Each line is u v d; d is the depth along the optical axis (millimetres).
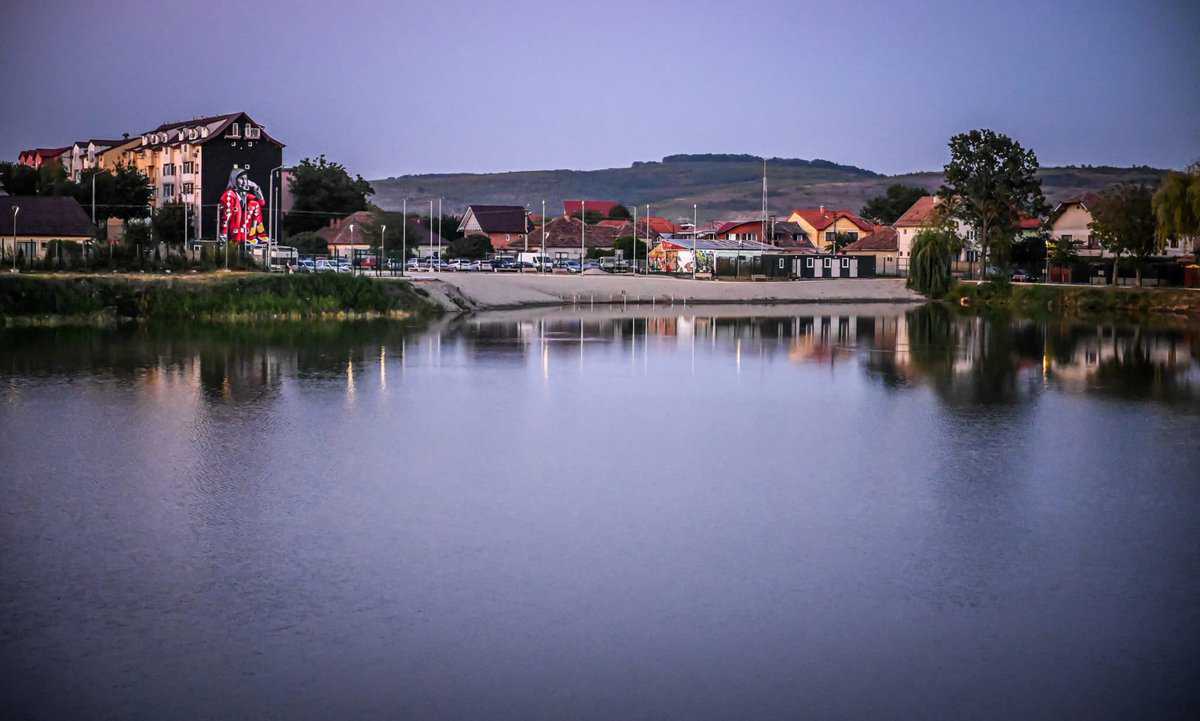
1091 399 53031
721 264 148250
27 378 55469
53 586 26047
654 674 21875
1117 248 121125
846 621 24359
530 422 45750
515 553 28562
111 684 21359
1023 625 24219
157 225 138875
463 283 111375
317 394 51875
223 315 86688
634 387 55438
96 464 37562
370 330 81750
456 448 40594
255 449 40062
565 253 176000
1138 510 32938
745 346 74812
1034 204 142125
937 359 68688
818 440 42656
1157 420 47250
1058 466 38469
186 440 41438
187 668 21984
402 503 33156
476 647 22922
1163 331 89688
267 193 149250
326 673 21812
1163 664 22406
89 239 118812
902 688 21406
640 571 27281
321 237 159000
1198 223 107500
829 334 84500
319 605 25000
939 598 25672
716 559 28172
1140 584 26703
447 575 26922
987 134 139625
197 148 146125
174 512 31953
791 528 30891
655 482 35875
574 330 84875
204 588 25969
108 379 55469
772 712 20516
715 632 23719
